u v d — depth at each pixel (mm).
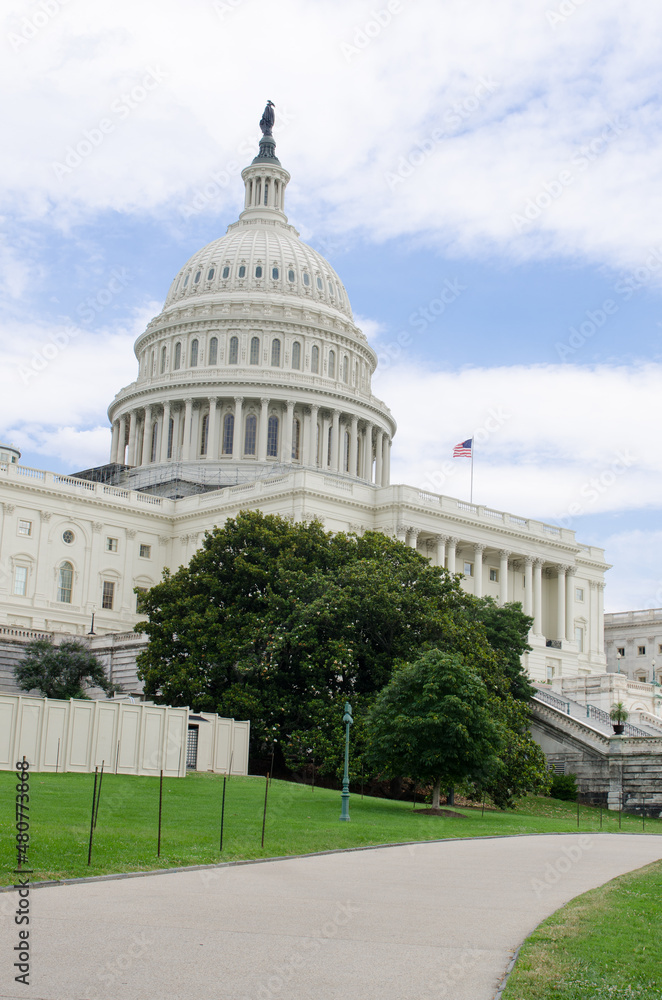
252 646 67188
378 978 16172
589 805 71562
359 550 75875
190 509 121062
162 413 146875
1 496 109000
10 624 106938
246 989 15320
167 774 53188
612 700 94375
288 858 29594
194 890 22766
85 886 22656
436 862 30500
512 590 126938
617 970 16938
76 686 81500
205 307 151000
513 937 19391
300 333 150625
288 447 142000
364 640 66188
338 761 56250
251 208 170000
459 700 50188
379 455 153375
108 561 116750
